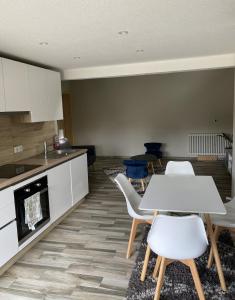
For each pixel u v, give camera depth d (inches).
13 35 100.4
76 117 337.4
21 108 129.3
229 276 93.9
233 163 163.2
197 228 70.9
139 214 104.8
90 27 94.5
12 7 74.4
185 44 124.1
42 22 87.2
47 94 154.3
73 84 330.6
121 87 317.7
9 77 120.0
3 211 97.6
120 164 290.4
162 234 72.6
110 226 138.8
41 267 104.0
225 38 114.4
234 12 83.7
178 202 88.8
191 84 296.7
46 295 88.3
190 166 135.4
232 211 104.1
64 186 145.6
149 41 116.6
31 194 114.6
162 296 85.3
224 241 117.6
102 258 109.0
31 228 115.3
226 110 292.2
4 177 105.2
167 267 100.0
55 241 124.2
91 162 251.0
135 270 99.4
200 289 78.4
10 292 90.4
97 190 200.8
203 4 77.0
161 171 255.6
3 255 98.2
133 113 319.9
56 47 120.9
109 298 86.0
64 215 150.4
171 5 77.2
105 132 332.5
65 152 167.6
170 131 311.9
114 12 81.2
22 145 147.3
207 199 91.0
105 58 151.5
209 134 296.4
